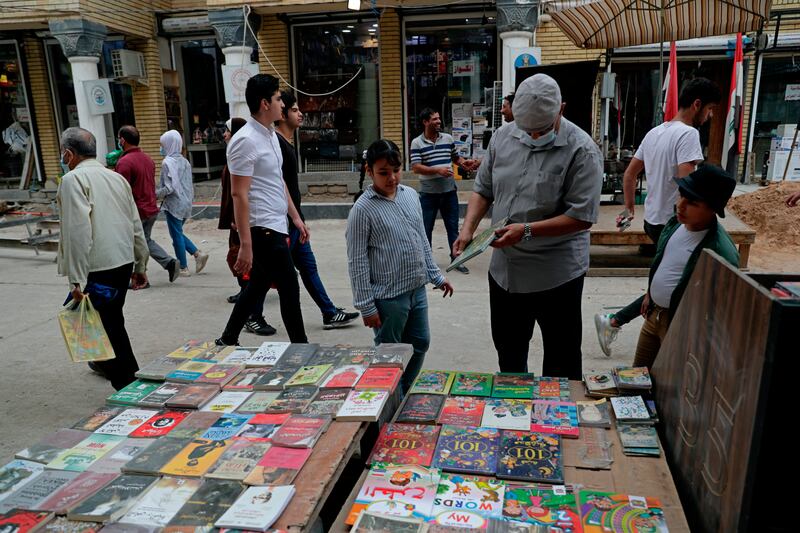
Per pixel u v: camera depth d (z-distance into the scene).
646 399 2.14
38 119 12.23
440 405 2.17
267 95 3.64
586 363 4.09
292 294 3.91
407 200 3.12
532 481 1.70
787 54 10.48
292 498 1.55
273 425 1.93
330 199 10.55
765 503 1.25
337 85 11.05
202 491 1.59
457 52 10.55
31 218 8.24
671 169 3.66
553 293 2.90
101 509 1.53
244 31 9.39
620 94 10.77
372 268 3.07
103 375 4.18
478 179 3.14
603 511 1.55
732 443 1.36
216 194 11.11
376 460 1.83
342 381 2.20
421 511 1.57
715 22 6.11
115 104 11.93
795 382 1.20
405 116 10.84
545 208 2.76
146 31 11.16
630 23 6.45
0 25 10.45
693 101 3.60
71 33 9.77
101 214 3.34
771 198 8.06
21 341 4.88
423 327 3.29
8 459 3.10
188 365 2.46
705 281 1.73
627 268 6.18
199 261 6.82
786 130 10.49
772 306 1.21
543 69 6.05
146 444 1.89
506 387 2.30
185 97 12.27
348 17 10.52
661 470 1.76
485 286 6.01
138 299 5.91
